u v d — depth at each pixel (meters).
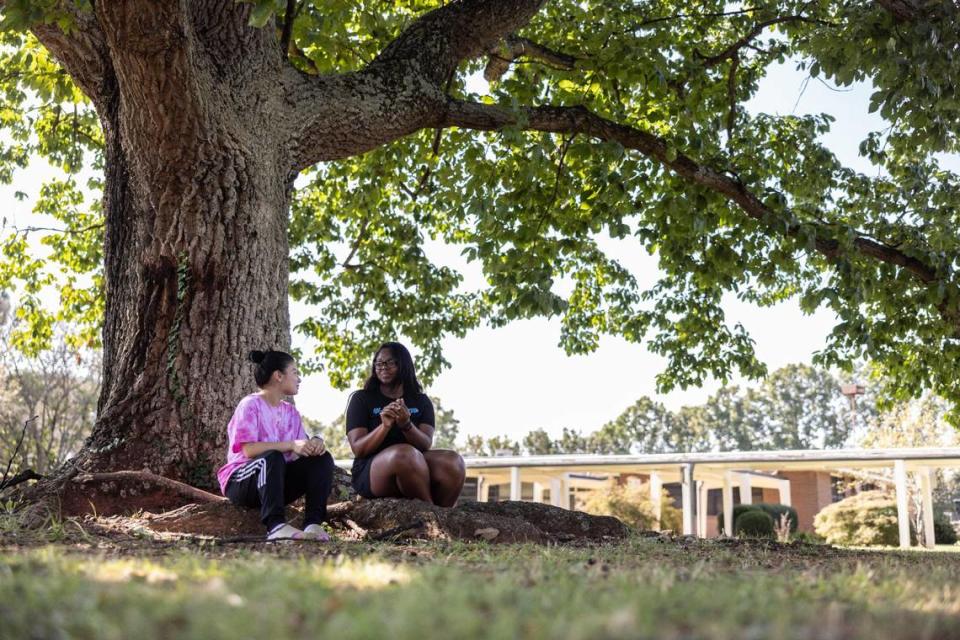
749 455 23.41
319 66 9.03
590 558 4.20
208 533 5.32
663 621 1.86
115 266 7.01
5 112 12.89
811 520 35.12
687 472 23.73
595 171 8.79
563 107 8.65
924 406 36.44
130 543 4.58
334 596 2.11
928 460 22.56
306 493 5.24
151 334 6.46
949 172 10.84
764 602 2.16
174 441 6.28
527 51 9.37
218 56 6.66
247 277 6.59
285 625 1.74
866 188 11.48
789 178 11.43
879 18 7.74
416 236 13.53
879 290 10.34
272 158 6.84
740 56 10.98
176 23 5.58
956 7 7.49
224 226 6.50
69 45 6.88
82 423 25.58
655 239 10.52
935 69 7.55
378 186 12.55
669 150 8.56
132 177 6.70
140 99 5.99
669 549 5.46
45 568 2.76
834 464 23.70
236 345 6.49
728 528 27.05
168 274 6.48
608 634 1.64
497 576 2.72
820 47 8.07
